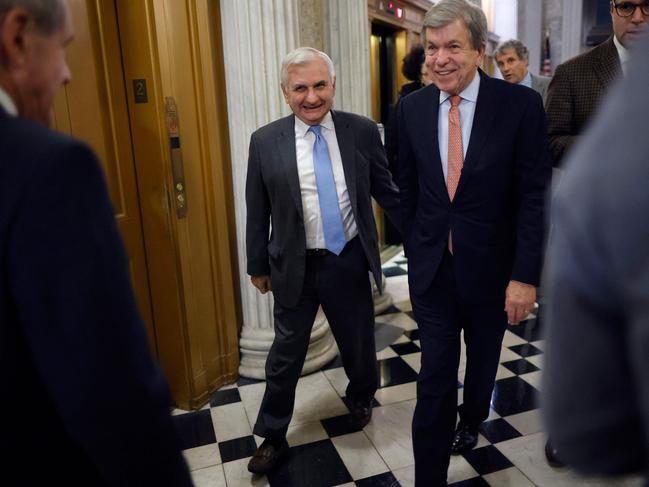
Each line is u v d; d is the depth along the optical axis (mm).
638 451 504
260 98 2793
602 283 469
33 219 667
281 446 2354
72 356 689
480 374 2131
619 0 2014
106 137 2432
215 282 2906
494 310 1968
